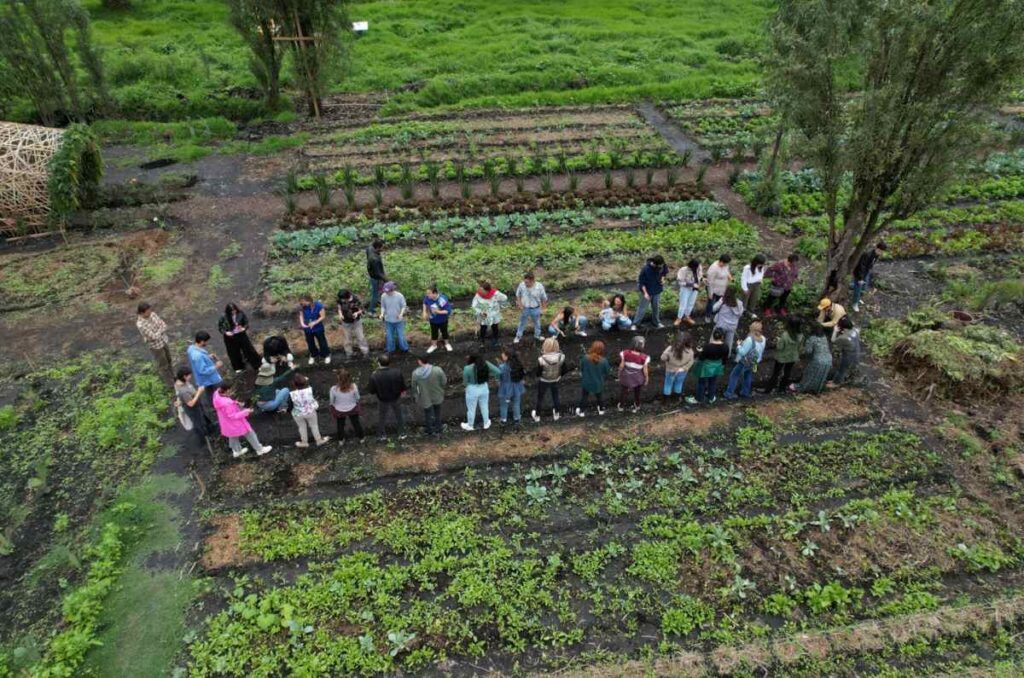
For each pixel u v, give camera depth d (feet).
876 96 44.14
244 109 97.14
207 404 44.45
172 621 32.07
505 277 58.34
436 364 48.75
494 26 128.16
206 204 72.90
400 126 91.71
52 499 38.70
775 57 54.95
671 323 53.57
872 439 42.45
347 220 68.33
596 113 98.78
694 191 74.13
